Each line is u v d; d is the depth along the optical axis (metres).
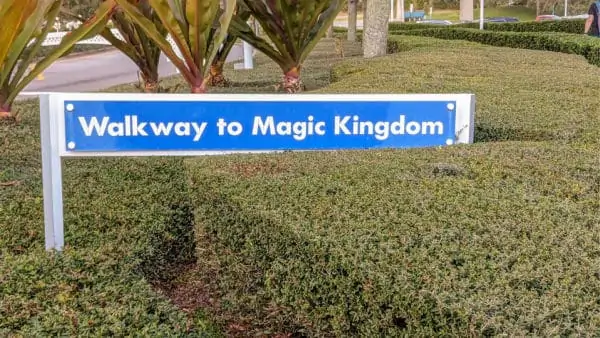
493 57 8.00
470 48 9.66
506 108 4.38
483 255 1.89
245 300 2.52
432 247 1.94
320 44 18.28
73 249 2.56
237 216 2.46
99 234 2.78
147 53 6.17
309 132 2.70
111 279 2.35
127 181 3.47
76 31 4.71
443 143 2.81
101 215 2.96
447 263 1.85
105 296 2.18
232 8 4.33
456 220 2.18
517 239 2.02
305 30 5.97
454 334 1.58
